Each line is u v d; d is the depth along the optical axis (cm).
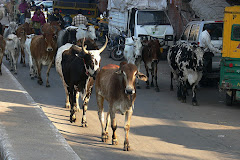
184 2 1947
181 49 1130
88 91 859
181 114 984
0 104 951
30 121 813
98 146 733
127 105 683
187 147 735
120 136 798
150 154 693
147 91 1281
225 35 1030
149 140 776
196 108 1052
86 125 866
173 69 1212
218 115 976
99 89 761
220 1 1673
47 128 768
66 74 910
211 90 1309
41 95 1184
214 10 1645
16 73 1538
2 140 680
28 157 602
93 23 2561
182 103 1111
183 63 1083
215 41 1270
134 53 1305
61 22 1964
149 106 1070
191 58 1055
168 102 1122
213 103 1116
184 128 862
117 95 686
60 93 1220
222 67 1048
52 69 1677
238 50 1020
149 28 1825
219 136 803
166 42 1852
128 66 649
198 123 902
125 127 705
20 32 1723
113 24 2184
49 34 1285
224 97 1198
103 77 742
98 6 2720
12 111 888
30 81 1405
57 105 1062
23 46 1719
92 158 666
